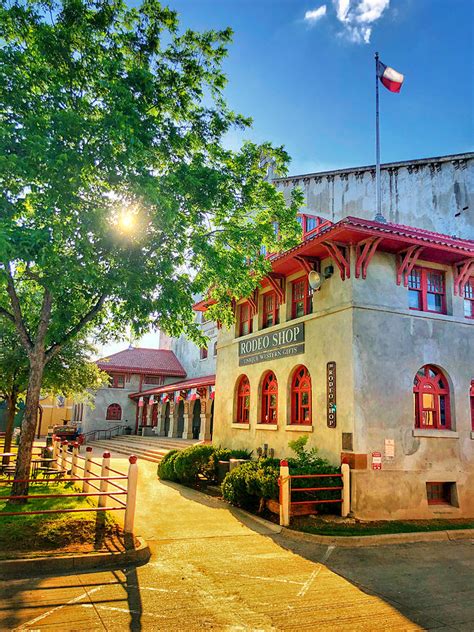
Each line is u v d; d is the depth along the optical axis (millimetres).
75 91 10312
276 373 15422
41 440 41688
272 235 11875
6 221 8156
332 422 12320
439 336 13094
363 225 11477
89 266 9000
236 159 11609
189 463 15844
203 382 25234
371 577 7543
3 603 5988
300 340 14250
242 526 10617
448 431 12562
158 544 8961
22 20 9781
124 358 40000
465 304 13945
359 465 11383
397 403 12125
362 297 12281
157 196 9008
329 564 8148
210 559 8203
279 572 7648
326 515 11211
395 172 19766
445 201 18438
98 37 10547
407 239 11930
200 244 10414
